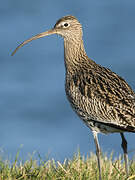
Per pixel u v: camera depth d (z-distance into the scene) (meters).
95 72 12.88
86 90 12.53
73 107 13.08
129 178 11.47
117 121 11.99
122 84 12.43
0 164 12.05
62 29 14.04
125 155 12.18
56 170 11.95
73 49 13.83
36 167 12.16
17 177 11.45
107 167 12.33
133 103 12.02
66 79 13.58
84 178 11.55
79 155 12.72
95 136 12.62
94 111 12.37
